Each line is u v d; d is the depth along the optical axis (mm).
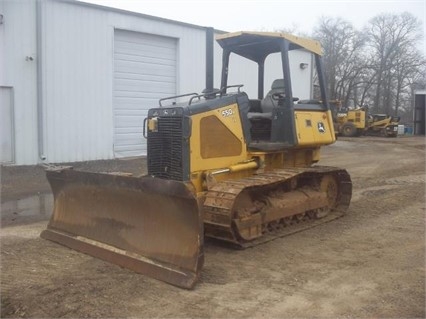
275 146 7156
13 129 13109
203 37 18047
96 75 14867
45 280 5125
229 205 5898
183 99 17641
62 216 6723
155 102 17031
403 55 58594
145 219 5582
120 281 5098
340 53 56469
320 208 8023
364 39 57781
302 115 7582
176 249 5199
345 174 8484
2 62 12750
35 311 4359
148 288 4918
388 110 58406
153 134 6426
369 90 59812
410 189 11227
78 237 6340
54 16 13688
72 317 4250
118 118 15969
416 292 4922
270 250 6324
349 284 5133
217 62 18562
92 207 6250
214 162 6566
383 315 4387
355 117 34812
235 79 19375
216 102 6672
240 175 7004
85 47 14508
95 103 14922
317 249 6402
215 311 4422
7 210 8875
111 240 5910
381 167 15922
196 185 6332
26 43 13133
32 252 6145
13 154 13164
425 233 7277
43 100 13633
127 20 15570
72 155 14453
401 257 6086
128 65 16094
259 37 7352
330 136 8273
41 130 13578
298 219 7594
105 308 4445
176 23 17031
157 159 6402
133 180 5504
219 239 6316
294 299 4723
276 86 7859
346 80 56969
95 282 5062
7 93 12984
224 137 6707
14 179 11742
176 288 4938
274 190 7254
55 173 6688
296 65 21859
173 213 5246
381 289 5000
